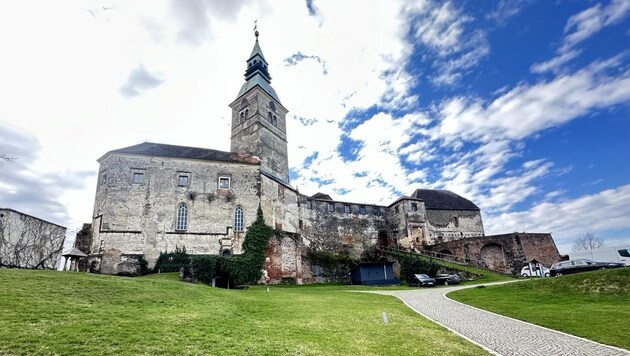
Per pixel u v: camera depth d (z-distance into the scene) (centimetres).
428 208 6675
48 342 888
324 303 2069
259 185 4494
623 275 2208
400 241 5969
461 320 1633
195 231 4034
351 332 1278
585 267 3256
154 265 3769
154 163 4159
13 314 1075
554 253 5197
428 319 1647
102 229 3728
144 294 1655
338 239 5625
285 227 4806
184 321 1245
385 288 3594
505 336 1296
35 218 2686
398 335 1256
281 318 1509
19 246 2512
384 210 6291
